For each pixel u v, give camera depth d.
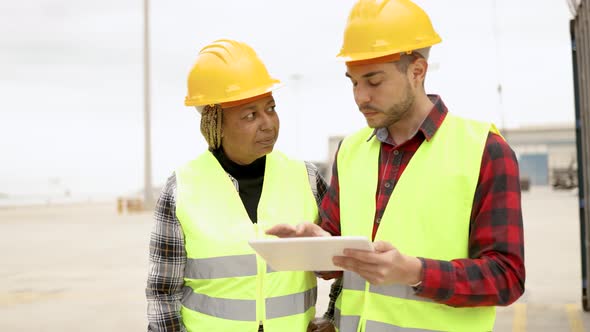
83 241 14.89
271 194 2.19
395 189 1.79
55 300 7.28
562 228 14.92
